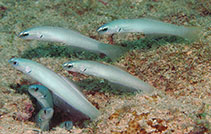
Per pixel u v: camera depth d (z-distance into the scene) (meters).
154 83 0.38
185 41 0.39
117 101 0.34
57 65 0.41
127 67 0.39
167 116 0.31
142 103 0.33
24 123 0.34
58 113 0.37
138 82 0.34
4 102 0.35
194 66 0.38
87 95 0.38
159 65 0.39
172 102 0.33
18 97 0.36
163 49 0.39
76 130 0.32
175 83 0.37
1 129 0.31
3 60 0.41
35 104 0.36
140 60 0.39
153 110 0.32
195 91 0.36
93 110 0.33
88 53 0.42
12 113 0.34
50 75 0.32
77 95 0.32
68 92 0.32
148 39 0.41
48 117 0.33
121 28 0.36
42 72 0.32
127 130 0.31
